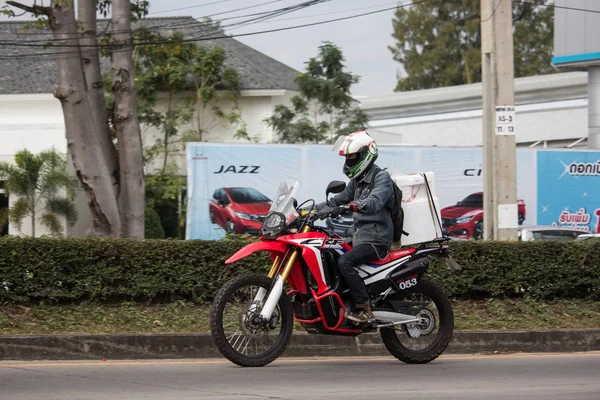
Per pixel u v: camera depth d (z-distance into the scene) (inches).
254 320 300.4
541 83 1369.3
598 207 906.1
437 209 335.9
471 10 2105.1
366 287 317.7
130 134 639.1
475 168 863.7
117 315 404.8
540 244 459.5
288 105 1117.7
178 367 326.0
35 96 1079.0
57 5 582.6
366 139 314.7
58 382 286.2
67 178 930.7
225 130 1080.8
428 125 1451.8
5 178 920.9
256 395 261.3
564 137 1322.6
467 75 2057.1
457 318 426.3
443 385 287.4
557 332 404.2
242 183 821.9
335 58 1031.0
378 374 310.3
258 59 1277.1
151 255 421.7
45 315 400.5
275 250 303.1
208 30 1211.2
